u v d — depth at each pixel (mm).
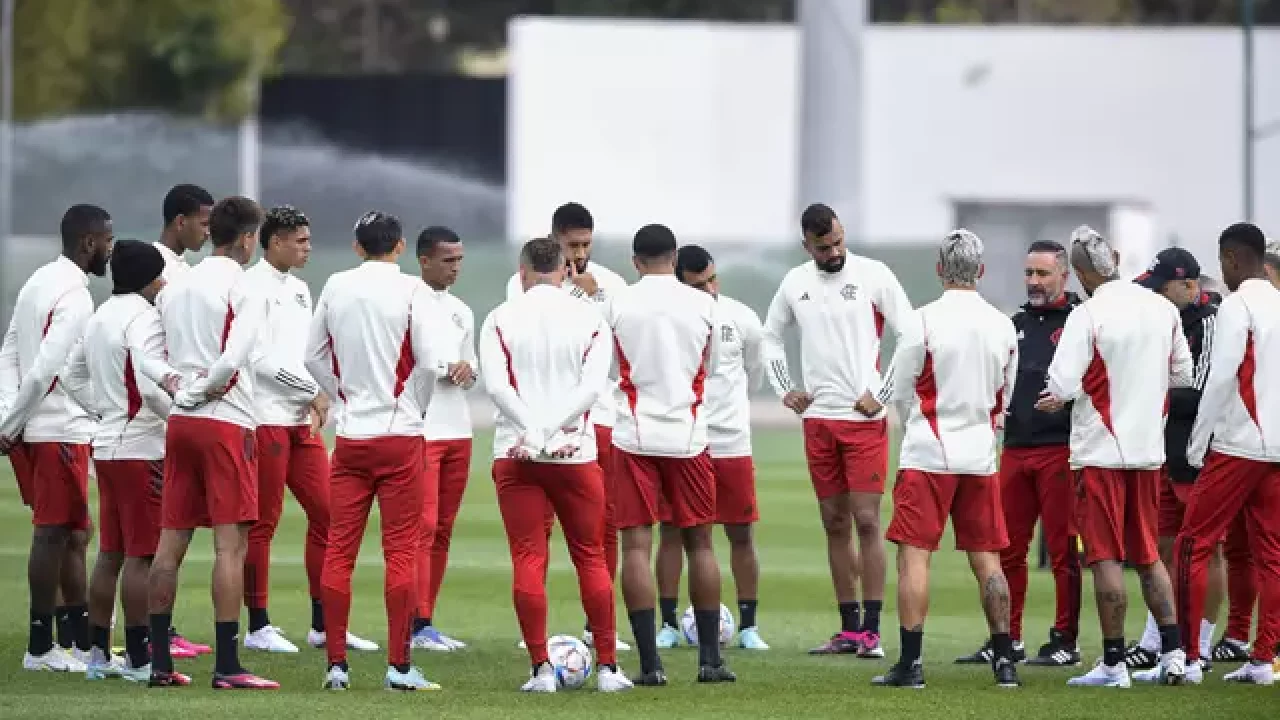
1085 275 34656
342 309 32844
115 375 33562
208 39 175375
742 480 40188
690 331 34375
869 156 154375
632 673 36156
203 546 58000
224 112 176000
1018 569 37875
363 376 32875
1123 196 154875
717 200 154250
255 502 33188
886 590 50125
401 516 33031
